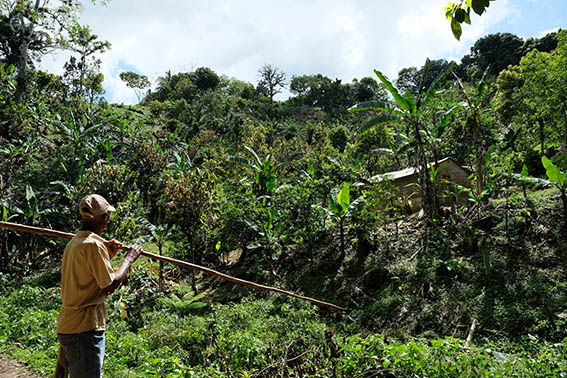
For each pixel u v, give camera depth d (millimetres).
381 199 14859
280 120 72500
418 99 13766
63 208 20312
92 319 2533
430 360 4973
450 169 17969
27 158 24609
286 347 4680
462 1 2412
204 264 19031
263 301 12516
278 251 15891
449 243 12609
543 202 12492
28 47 36250
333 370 4281
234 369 5605
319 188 17422
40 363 5332
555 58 17156
